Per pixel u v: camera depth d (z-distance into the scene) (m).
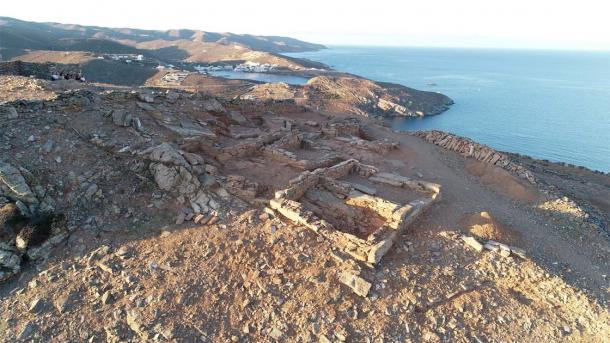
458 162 31.67
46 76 32.22
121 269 15.26
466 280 16.89
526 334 15.06
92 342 12.98
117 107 23.08
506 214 23.19
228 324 13.98
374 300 15.24
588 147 81.94
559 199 26.52
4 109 19.14
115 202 17.72
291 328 14.04
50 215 16.38
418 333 14.52
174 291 14.61
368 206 20.17
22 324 13.30
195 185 18.98
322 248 16.91
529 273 17.69
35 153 18.00
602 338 15.18
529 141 87.00
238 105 32.50
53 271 14.99
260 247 16.58
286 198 19.09
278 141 26.95
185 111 26.45
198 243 16.47
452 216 21.22
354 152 29.11
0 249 15.05
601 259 20.91
